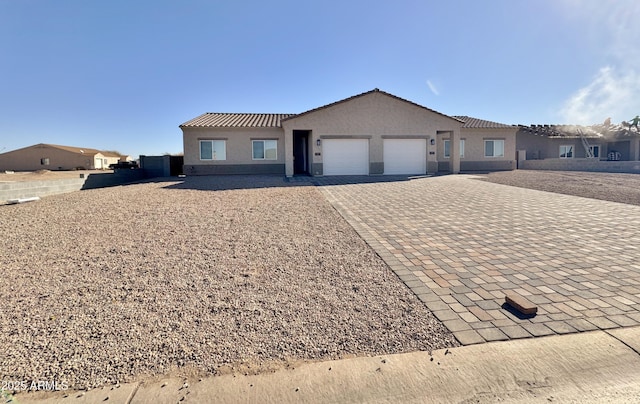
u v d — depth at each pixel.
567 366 2.96
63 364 3.02
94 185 15.61
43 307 4.00
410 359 3.08
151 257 5.66
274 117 26.00
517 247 6.15
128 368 2.98
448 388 2.75
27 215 8.66
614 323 3.56
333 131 20.50
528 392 2.71
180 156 24.45
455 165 22.03
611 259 5.46
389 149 21.16
